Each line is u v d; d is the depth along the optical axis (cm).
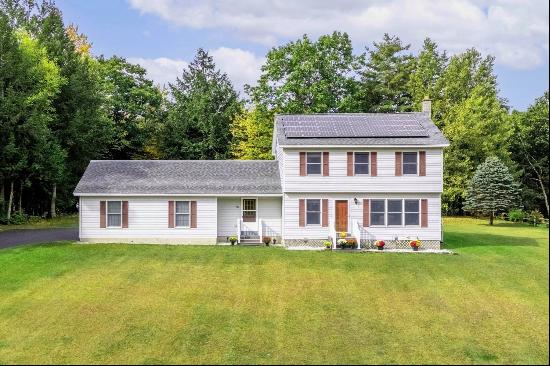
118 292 2173
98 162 3606
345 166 3141
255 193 3241
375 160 3134
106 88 5828
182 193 3231
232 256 2820
